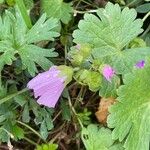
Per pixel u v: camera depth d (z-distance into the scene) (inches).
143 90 5.3
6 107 5.7
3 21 5.8
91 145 5.4
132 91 5.2
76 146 6.2
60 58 6.2
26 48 5.4
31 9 6.2
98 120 6.0
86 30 5.6
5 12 5.7
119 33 5.6
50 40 5.9
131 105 5.2
